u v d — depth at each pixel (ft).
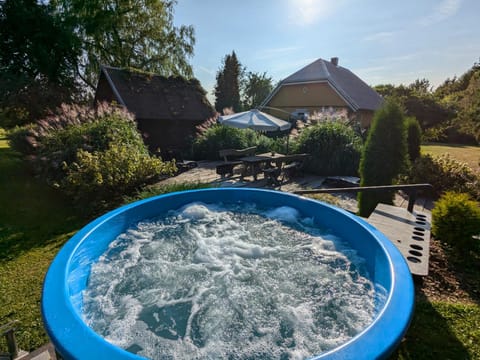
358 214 14.96
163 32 51.11
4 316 7.81
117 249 10.66
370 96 51.90
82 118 23.22
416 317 6.91
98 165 16.62
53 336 4.98
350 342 4.82
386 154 13.73
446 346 6.08
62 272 7.01
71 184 16.25
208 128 35.47
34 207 17.81
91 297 7.87
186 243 11.27
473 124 44.73
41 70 37.58
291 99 50.96
